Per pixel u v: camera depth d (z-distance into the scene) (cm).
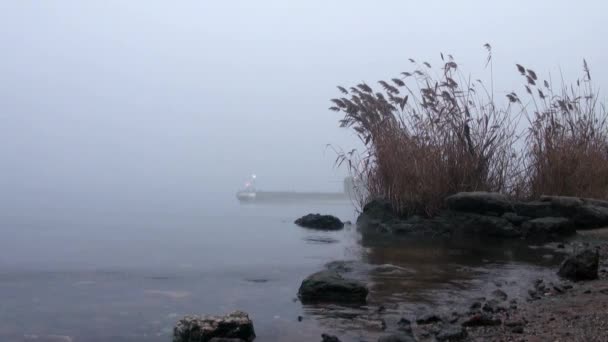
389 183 1037
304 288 463
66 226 1022
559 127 1010
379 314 411
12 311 404
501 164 1011
